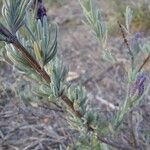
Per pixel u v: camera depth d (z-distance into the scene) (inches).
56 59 9.2
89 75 20.9
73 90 9.9
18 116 16.9
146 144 15.3
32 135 17.3
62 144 15.9
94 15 10.5
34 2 8.9
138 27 23.9
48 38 8.3
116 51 20.8
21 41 8.5
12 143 17.2
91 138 12.3
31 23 8.6
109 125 10.3
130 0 24.6
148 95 16.9
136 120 15.7
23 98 11.9
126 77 12.1
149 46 11.4
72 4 27.5
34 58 8.8
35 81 9.9
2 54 9.9
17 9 7.8
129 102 10.2
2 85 15.6
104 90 19.7
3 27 7.7
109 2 24.5
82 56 22.5
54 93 9.0
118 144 11.8
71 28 25.2
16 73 19.0
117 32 22.0
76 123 10.0
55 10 27.1
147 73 17.5
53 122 17.3
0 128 17.7
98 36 10.8
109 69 21.0
